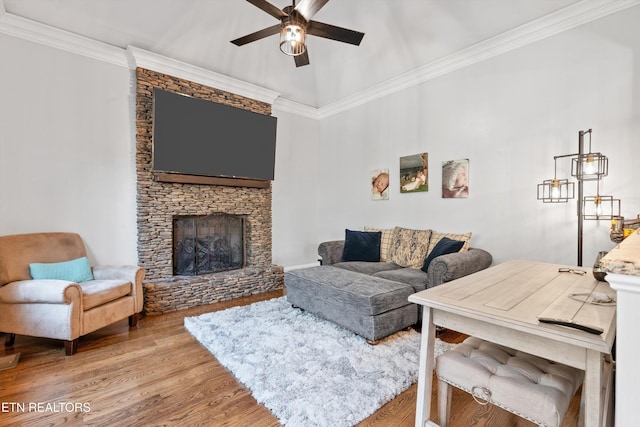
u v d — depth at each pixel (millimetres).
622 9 2461
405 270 3250
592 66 2611
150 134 3451
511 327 1051
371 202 4590
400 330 2604
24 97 2811
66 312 2230
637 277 674
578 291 1406
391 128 4289
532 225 2963
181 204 3688
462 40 3305
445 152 3668
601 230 2564
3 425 1509
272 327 2678
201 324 2752
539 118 2912
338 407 1615
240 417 1580
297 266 5141
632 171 2432
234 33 3629
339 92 4820
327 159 5285
